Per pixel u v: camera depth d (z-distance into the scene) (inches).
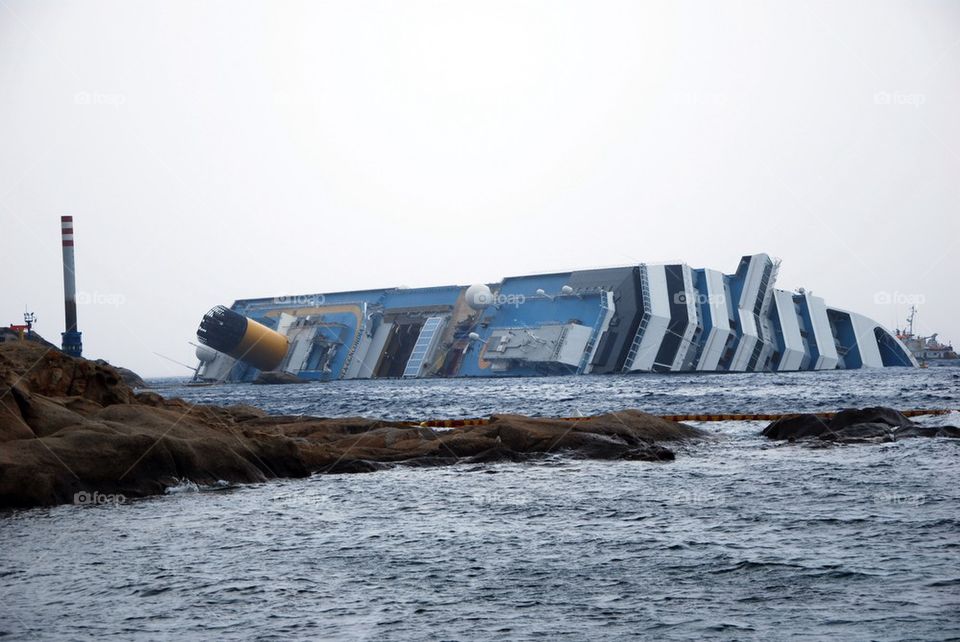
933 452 4889.3
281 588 2409.0
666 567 2524.6
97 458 3895.2
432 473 4690.0
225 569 2632.9
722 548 2726.4
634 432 5644.7
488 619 2102.6
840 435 5669.3
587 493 3892.7
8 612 2235.5
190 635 2033.7
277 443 4665.4
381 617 2137.1
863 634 1919.3
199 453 4264.3
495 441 5241.1
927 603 2100.1
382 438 5452.8
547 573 2502.5
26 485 3683.6
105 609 2244.1
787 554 2608.3
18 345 4906.5
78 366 4886.8
